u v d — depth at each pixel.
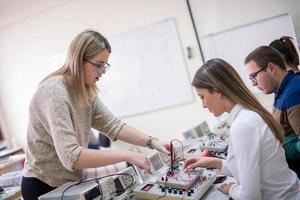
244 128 1.12
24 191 1.48
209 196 1.25
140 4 3.61
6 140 4.48
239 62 3.31
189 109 3.62
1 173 3.24
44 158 1.42
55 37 4.04
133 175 1.41
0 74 4.45
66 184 1.39
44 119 1.33
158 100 3.72
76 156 1.21
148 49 3.65
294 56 1.75
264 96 3.21
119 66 3.80
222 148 1.77
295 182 1.20
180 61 3.55
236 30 3.29
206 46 3.42
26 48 4.22
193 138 2.33
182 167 1.46
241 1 3.24
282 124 1.56
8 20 4.16
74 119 1.41
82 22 3.88
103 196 1.25
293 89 1.47
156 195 1.24
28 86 4.32
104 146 3.62
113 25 3.75
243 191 1.11
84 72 1.39
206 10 3.37
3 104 4.52
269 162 1.15
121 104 3.87
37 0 3.90
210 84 1.21
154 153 1.54
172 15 3.51
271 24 3.17
